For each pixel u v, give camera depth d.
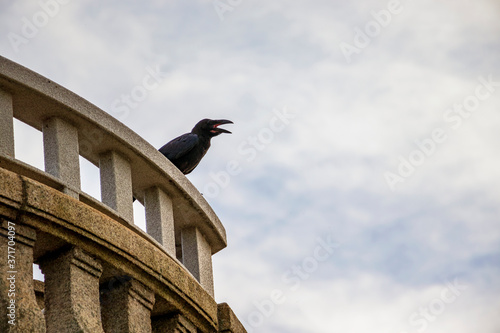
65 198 13.20
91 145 15.03
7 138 13.35
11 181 12.59
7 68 13.65
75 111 14.38
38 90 13.94
